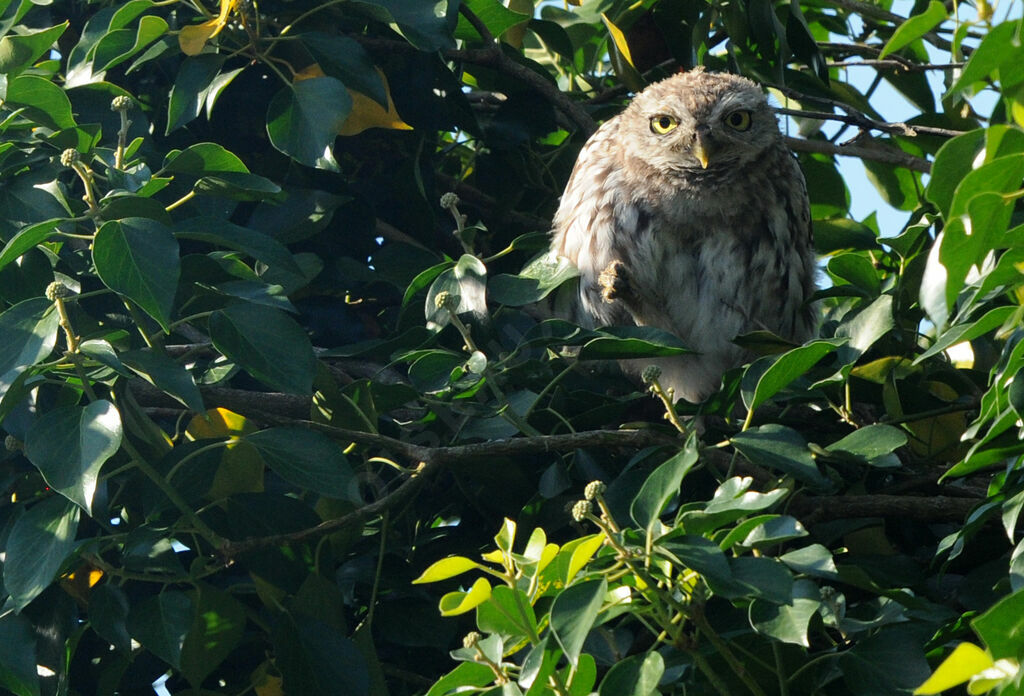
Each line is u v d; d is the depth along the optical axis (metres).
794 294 9.73
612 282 9.08
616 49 9.34
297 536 6.28
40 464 5.43
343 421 6.89
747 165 9.55
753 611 4.69
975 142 3.72
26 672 5.95
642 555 4.43
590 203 9.52
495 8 8.61
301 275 6.32
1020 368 4.94
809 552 4.86
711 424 7.56
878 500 6.38
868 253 9.65
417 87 8.39
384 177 8.59
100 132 6.82
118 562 6.71
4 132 7.14
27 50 7.44
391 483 7.52
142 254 5.67
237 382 8.08
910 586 6.14
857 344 6.90
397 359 6.77
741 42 9.50
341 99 7.02
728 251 9.56
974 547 6.49
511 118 8.92
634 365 9.89
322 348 8.06
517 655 5.51
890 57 9.69
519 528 6.90
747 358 9.80
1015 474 5.48
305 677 6.07
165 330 5.62
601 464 7.23
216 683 7.02
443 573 4.60
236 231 6.29
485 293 7.16
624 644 5.27
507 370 6.93
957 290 3.40
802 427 7.65
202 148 6.43
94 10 8.37
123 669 6.58
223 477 6.54
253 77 8.32
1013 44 3.32
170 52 7.57
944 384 7.84
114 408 5.55
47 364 5.69
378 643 7.21
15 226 6.54
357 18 8.40
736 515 4.54
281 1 7.87
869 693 4.95
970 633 5.22
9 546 5.68
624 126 9.73
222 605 6.29
